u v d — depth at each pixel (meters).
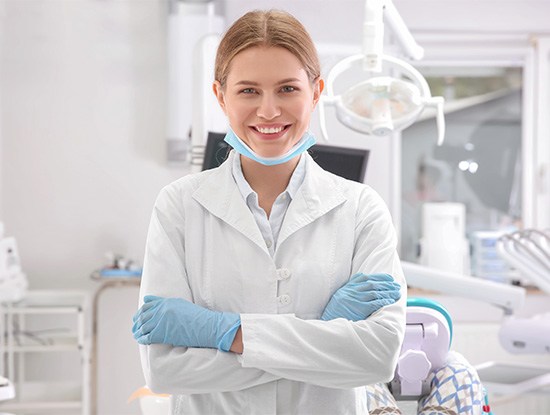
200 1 4.13
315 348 1.38
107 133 4.30
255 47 1.39
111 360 4.28
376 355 1.38
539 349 3.15
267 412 1.43
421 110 2.41
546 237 3.26
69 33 4.29
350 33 4.30
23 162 4.29
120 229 4.32
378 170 4.36
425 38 4.40
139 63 4.29
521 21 4.38
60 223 4.30
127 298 4.29
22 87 4.28
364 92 2.37
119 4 4.28
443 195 4.50
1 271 3.76
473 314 4.32
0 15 4.25
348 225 1.51
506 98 4.50
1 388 2.71
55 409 4.00
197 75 2.86
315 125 4.27
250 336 1.38
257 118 1.41
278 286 1.46
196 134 2.83
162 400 2.13
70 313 4.30
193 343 1.41
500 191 4.51
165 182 4.32
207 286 1.47
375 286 1.44
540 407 4.31
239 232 1.48
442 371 1.85
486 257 4.34
